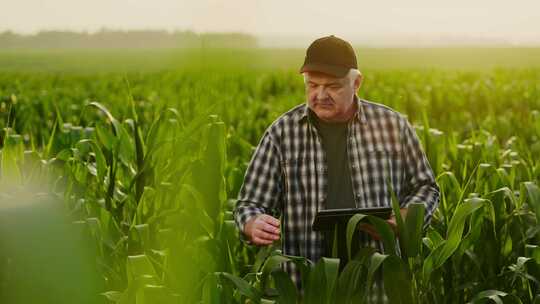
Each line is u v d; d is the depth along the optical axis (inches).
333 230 120.1
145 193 160.1
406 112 614.5
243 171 216.5
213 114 145.3
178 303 28.8
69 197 153.0
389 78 997.2
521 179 215.8
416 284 131.1
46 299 12.5
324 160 125.3
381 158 125.4
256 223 119.8
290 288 109.5
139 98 677.3
